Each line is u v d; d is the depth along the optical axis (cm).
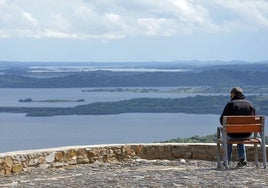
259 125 1255
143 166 1384
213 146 1474
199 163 1424
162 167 1358
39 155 1309
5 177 1209
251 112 1292
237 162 1413
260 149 1436
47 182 1073
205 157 1483
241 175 1118
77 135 10525
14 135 10650
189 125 11219
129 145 1481
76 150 1388
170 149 1503
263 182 1012
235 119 1245
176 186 976
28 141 9419
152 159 1502
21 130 11706
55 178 1152
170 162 1442
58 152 1346
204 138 2014
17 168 1257
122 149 1469
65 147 1387
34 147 8256
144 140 8825
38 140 9606
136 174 1184
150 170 1281
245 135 1262
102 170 1310
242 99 1300
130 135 10000
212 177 1091
